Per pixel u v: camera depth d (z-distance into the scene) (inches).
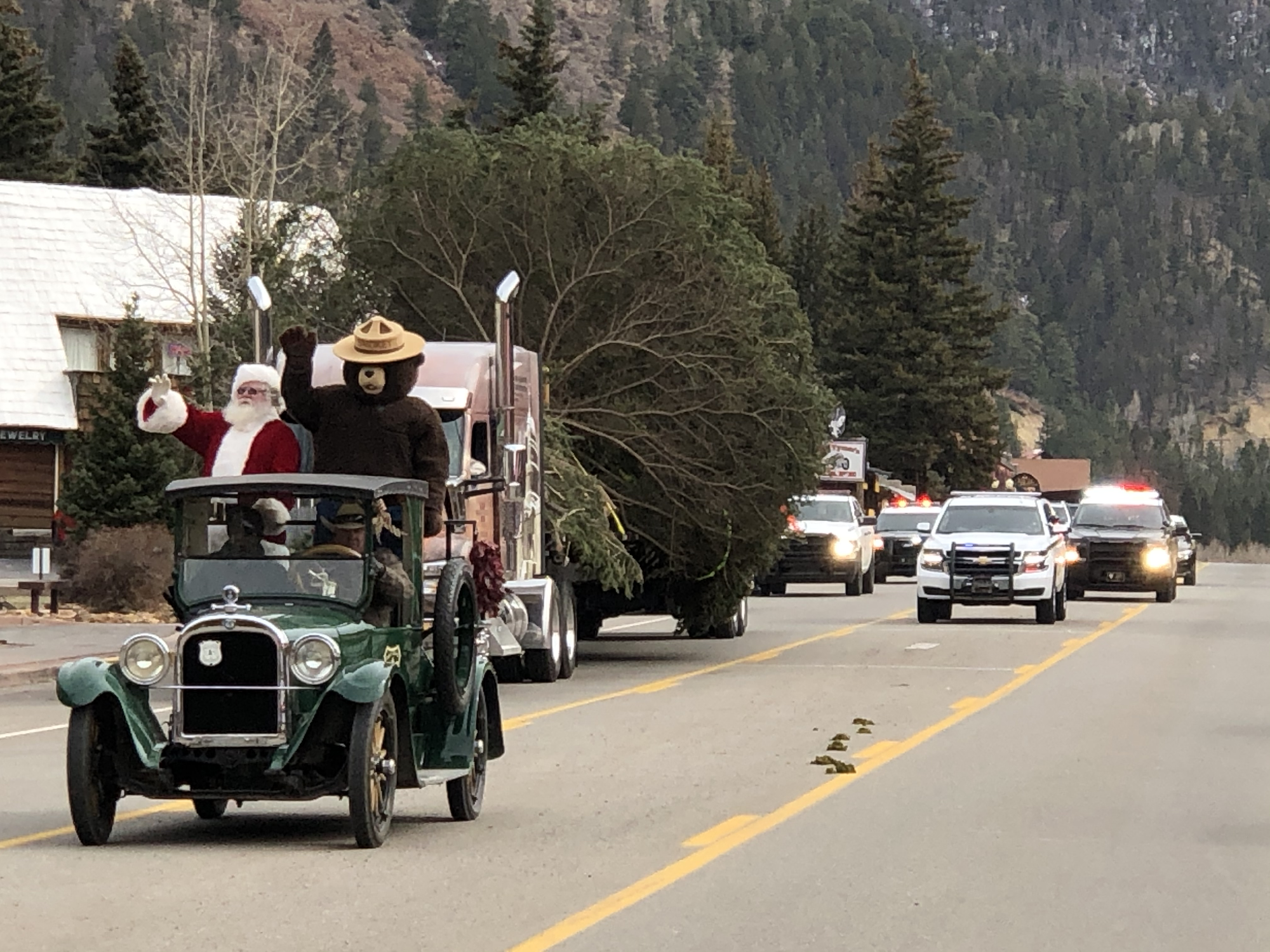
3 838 475.2
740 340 1080.8
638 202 1065.5
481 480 840.3
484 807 529.0
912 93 3442.4
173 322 2224.4
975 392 3385.8
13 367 2148.1
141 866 433.7
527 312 1077.8
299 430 679.1
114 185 3051.2
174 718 448.5
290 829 491.2
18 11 2945.4
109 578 1325.0
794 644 1202.6
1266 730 729.0
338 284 1117.7
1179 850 462.9
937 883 416.8
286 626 450.6
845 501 1930.4
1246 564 3457.2
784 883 415.8
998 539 1398.9
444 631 480.1
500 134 1146.0
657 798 545.3
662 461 1083.9
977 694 867.4
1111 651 1139.3
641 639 1268.5
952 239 3408.0
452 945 350.9
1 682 935.0
